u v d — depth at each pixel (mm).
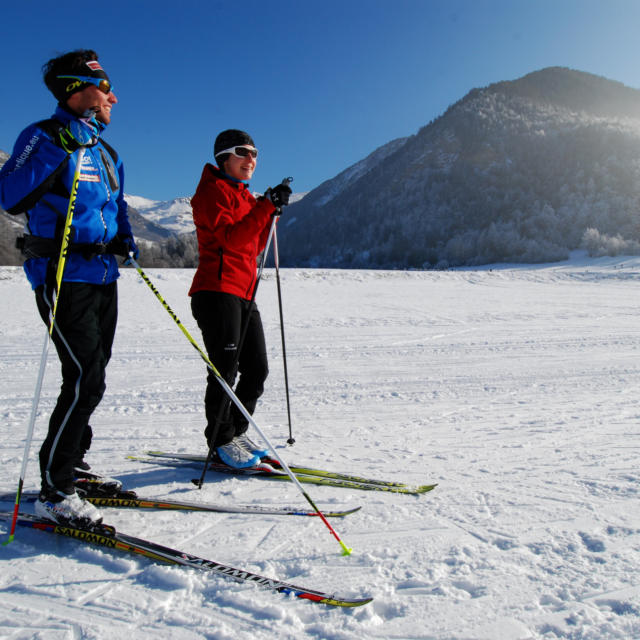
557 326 8875
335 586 1464
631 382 4734
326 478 2340
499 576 1493
